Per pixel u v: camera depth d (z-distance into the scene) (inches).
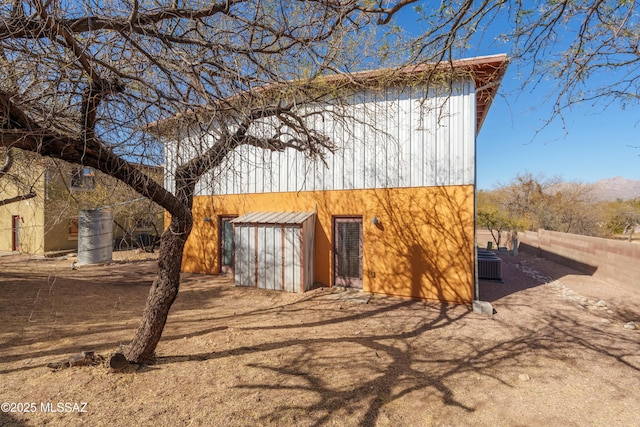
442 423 118.6
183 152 147.0
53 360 163.2
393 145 317.4
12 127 106.6
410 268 309.9
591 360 175.6
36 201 385.7
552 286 376.8
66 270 453.1
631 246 349.1
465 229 289.9
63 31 91.0
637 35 107.3
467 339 206.4
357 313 262.7
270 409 123.9
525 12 112.3
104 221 530.6
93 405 123.4
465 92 290.4
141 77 121.3
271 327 226.5
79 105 126.2
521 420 121.3
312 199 358.9
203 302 298.0
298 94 166.6
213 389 137.6
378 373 156.4
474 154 289.0
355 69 176.6
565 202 866.8
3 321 222.8
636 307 283.9
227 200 411.2
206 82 128.6
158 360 166.1
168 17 113.9
